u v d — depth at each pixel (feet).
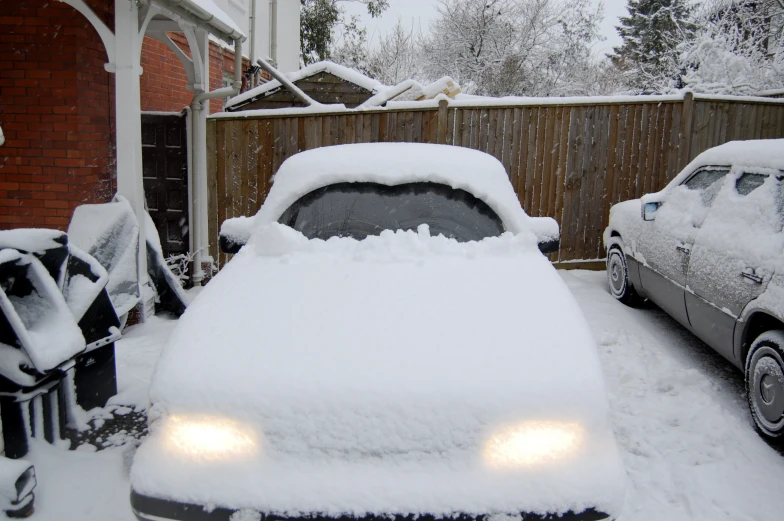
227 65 37.45
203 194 23.47
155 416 7.22
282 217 12.67
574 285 23.04
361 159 13.21
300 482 6.77
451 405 7.06
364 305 8.85
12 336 9.80
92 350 12.49
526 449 6.94
